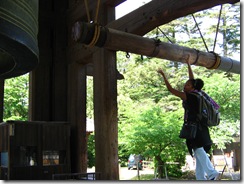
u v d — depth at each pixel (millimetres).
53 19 8531
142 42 5383
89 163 18094
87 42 4840
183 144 10836
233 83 12648
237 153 14922
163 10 5816
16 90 16516
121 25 6715
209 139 3752
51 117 8227
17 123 7062
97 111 6875
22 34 2094
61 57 8445
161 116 11156
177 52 5801
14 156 6930
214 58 6195
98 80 6965
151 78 19469
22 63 2412
